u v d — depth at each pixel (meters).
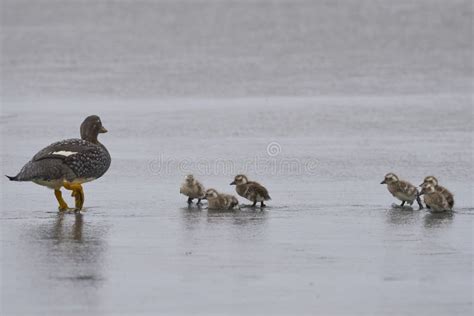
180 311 10.45
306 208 15.94
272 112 27.05
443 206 15.50
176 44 44.62
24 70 36.84
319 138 23.14
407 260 12.37
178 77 34.66
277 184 18.17
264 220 14.93
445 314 10.41
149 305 10.60
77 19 55.91
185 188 16.25
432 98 29.53
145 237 13.63
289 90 31.44
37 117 26.53
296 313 10.41
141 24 52.91
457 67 36.78
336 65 37.44
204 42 45.22
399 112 26.95
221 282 11.39
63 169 15.46
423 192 15.59
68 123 25.47
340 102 28.83
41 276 11.56
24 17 57.31
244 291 11.08
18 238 13.50
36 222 14.68
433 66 37.03
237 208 15.97
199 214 15.45
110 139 23.23
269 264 12.18
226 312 10.42
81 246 13.04
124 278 11.52
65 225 14.46
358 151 21.41
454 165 19.77
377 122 25.36
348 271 11.87
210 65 37.59
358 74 35.03
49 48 43.62
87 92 31.56
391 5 57.50
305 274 11.73
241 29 49.59
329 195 17.08
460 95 30.09
